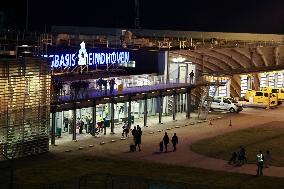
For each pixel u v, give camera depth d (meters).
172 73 80.44
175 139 57.16
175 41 97.81
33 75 55.25
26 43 71.94
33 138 54.91
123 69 78.88
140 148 58.16
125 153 55.81
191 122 75.25
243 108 90.62
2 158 51.88
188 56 83.88
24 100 54.16
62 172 47.66
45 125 56.28
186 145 60.19
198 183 44.62
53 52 67.62
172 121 75.56
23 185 42.81
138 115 76.44
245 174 48.34
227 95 94.62
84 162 51.62
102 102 64.62
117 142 61.31
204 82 81.62
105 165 50.56
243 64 97.75
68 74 69.50
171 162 52.28
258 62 102.50
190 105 80.81
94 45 82.50
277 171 49.78
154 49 81.81
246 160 53.12
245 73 92.00
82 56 71.81
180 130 69.31
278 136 66.75
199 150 57.81
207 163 52.12
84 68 72.25
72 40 85.44
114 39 91.31
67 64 69.50
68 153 55.53
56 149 57.25
